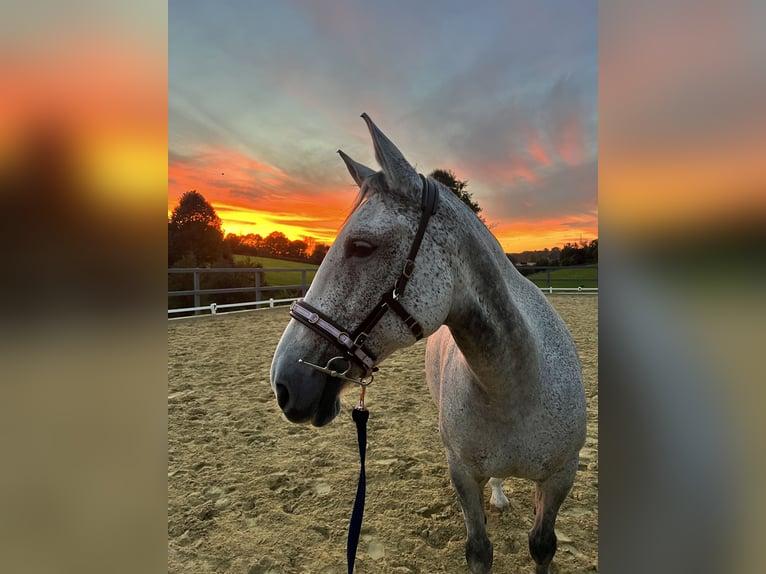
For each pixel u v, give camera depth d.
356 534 1.47
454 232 1.41
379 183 1.38
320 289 1.38
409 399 4.76
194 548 2.39
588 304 13.01
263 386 5.23
